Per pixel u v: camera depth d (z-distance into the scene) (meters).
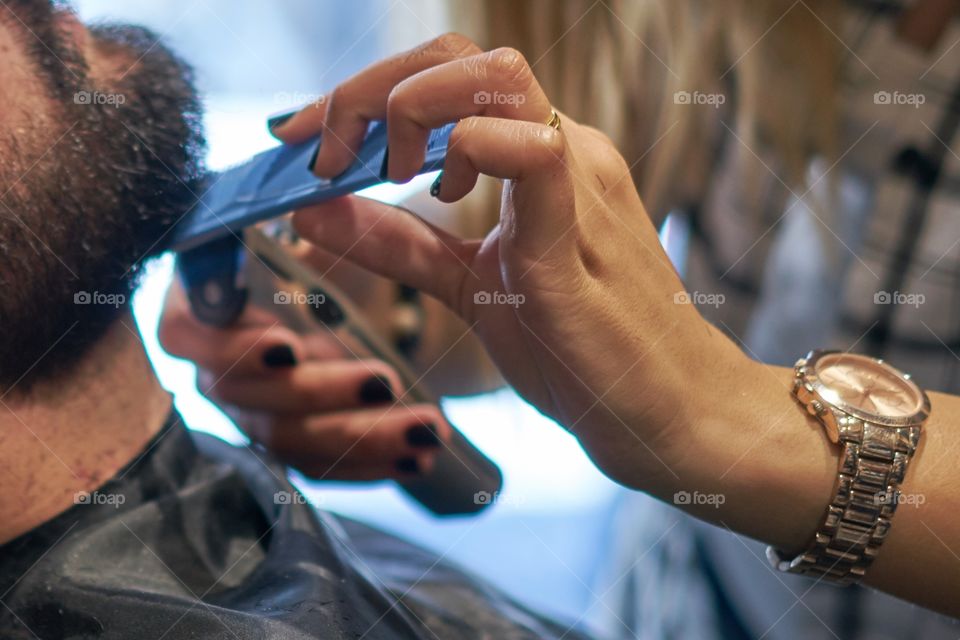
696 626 1.01
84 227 0.50
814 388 0.54
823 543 0.54
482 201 0.97
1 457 0.50
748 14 0.87
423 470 0.80
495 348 0.59
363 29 2.23
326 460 0.81
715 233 0.96
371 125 0.53
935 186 0.81
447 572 0.73
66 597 0.51
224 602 0.53
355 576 0.58
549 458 1.83
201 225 0.58
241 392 0.79
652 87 0.93
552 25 0.92
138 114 0.52
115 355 0.54
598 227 0.50
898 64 0.83
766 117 0.89
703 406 0.53
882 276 0.84
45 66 0.49
